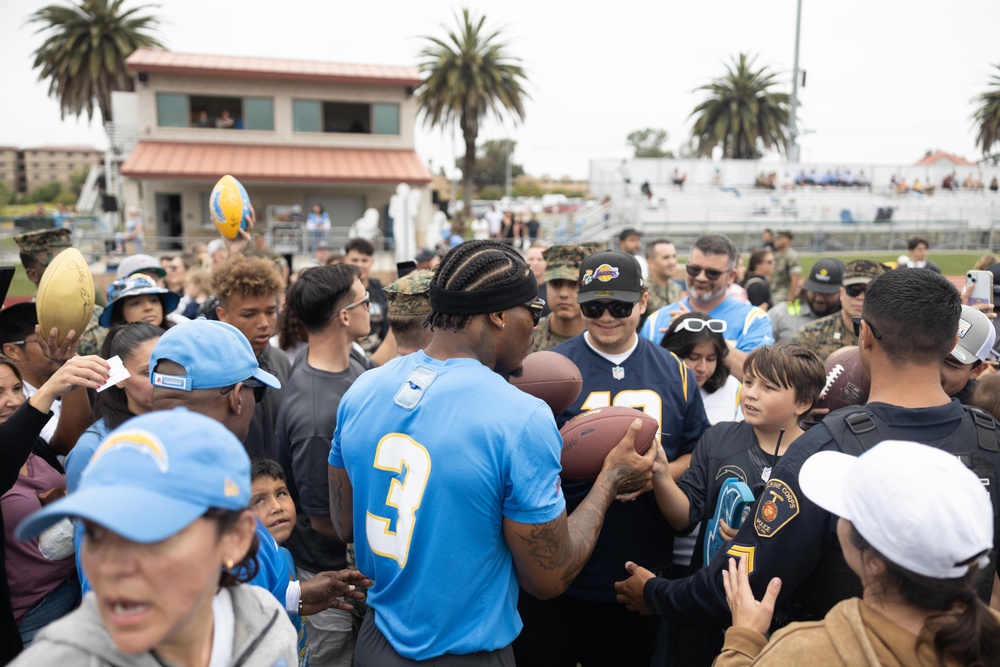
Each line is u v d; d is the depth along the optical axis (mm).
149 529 1009
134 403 2238
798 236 28812
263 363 3432
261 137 30109
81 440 2182
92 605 1143
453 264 1828
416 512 1740
